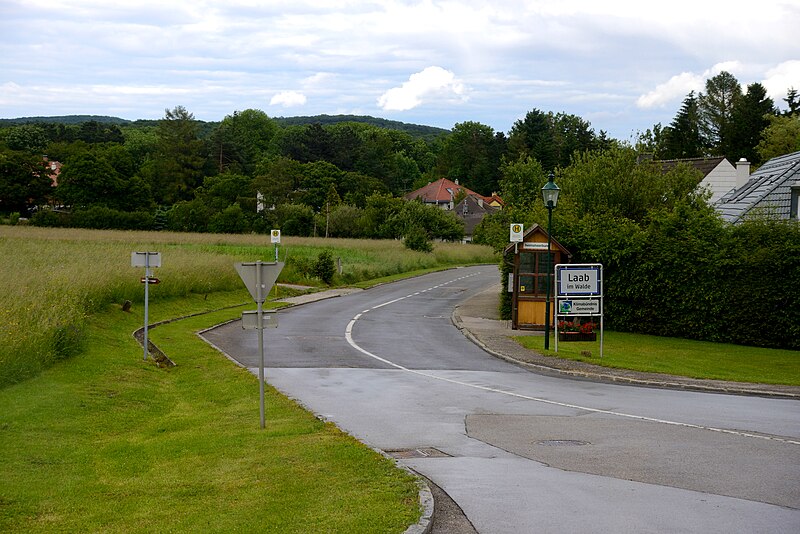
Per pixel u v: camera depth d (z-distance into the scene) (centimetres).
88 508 791
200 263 3781
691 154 9769
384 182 13850
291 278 4922
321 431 1147
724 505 822
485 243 9319
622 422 1312
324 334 2717
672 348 2522
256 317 1198
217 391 1588
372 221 9031
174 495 838
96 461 1014
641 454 1070
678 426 1277
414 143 19512
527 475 952
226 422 1246
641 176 3456
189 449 1065
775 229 2695
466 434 1206
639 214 3444
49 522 743
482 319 3247
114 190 10512
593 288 2256
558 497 852
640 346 2544
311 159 13525
